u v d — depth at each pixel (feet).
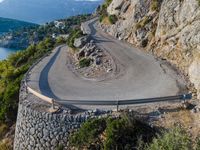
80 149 62.08
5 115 98.84
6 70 149.69
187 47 95.71
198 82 80.64
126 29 145.79
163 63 107.45
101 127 62.44
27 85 88.69
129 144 58.44
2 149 88.33
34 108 72.64
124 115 62.75
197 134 59.47
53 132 67.82
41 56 146.20
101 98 79.71
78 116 65.72
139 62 110.83
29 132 72.43
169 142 49.32
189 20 98.94
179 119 64.95
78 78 101.55
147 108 69.05
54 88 90.33
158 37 118.21
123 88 87.56
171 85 86.79
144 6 135.85
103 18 190.29
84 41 133.08
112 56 117.80
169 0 113.09
